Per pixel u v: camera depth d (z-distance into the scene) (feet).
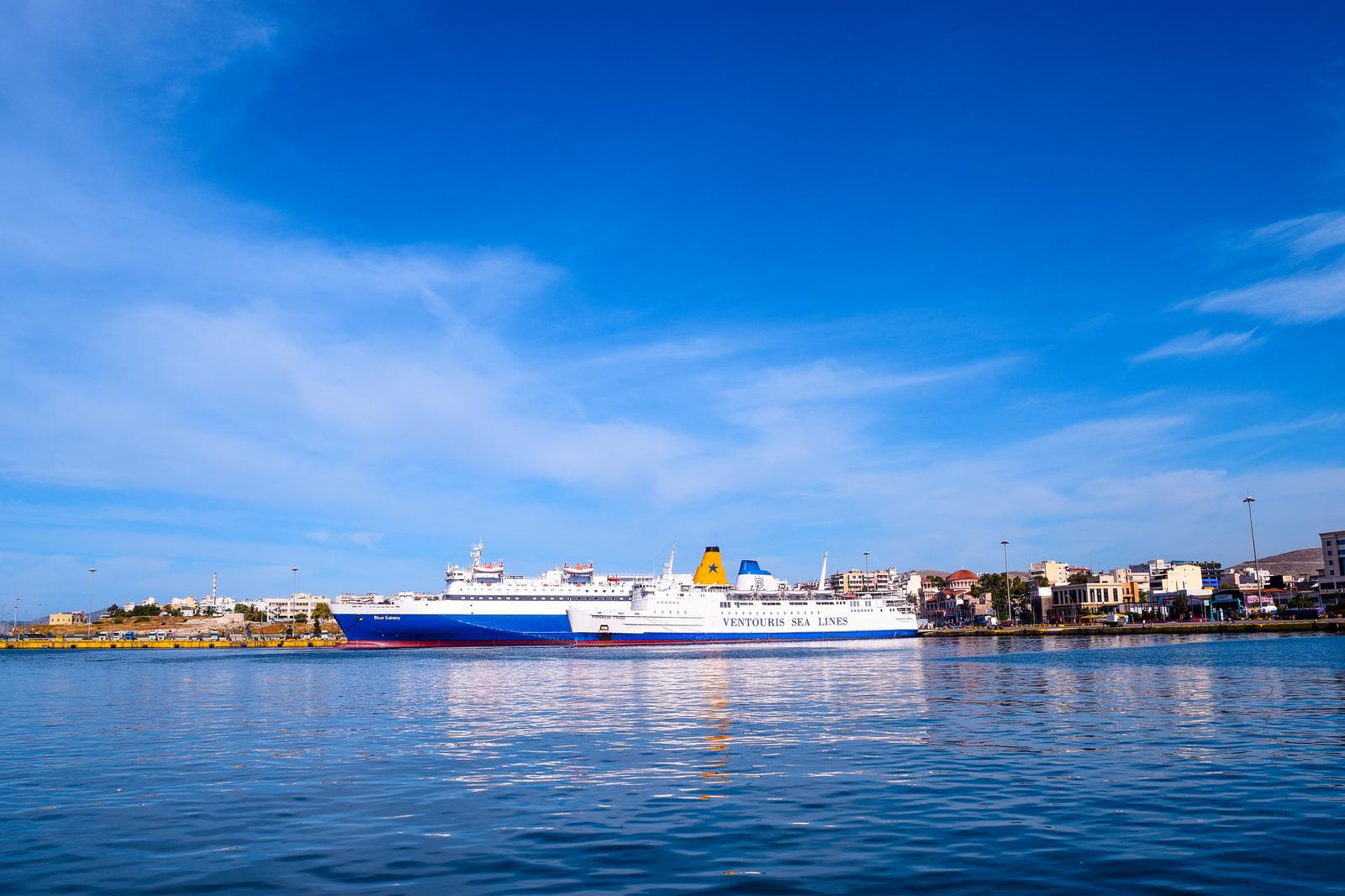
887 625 645.10
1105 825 73.31
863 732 135.03
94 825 77.56
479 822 76.79
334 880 60.18
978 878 59.06
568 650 536.83
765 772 100.12
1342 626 581.94
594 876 60.44
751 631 600.80
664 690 223.71
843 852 65.77
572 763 108.37
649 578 611.47
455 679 282.15
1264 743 117.50
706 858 64.69
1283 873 59.26
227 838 72.23
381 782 97.19
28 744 133.39
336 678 299.99
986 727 139.13
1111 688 209.67
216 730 150.10
